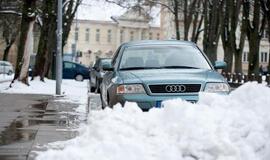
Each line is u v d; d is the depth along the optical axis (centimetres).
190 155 748
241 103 852
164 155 742
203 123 784
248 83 890
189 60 1330
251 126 762
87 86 3578
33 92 2488
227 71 5291
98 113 941
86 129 936
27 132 1132
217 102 872
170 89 1147
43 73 3456
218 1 5456
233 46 5494
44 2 3628
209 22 5600
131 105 936
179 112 830
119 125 843
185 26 5769
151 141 782
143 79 1162
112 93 1181
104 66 1339
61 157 757
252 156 724
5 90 2570
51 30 3716
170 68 1284
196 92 1148
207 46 5619
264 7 4475
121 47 1417
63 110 1606
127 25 13900
